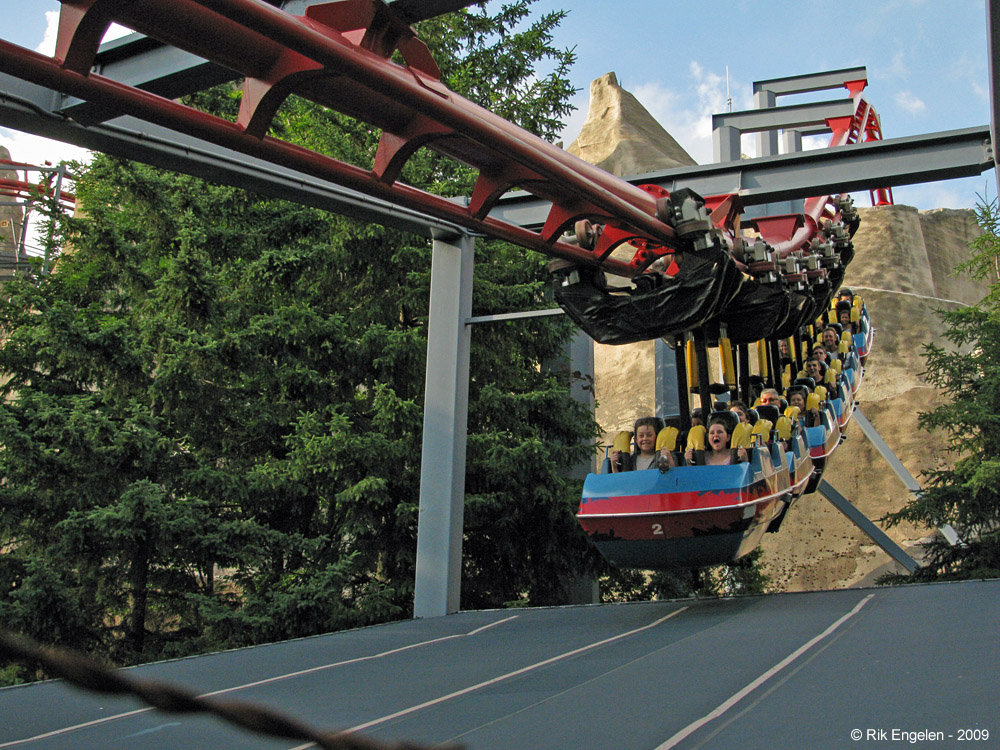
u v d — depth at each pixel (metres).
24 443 15.88
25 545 17.64
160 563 17.20
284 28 6.58
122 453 16.38
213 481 17.50
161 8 6.59
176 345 17.86
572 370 26.55
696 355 13.41
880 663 5.64
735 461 11.09
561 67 28.56
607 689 5.63
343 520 20.27
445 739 4.55
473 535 21.70
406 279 21.86
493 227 10.47
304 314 19.36
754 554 31.08
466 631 10.52
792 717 4.35
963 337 28.42
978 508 25.50
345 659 8.45
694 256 11.82
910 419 51.38
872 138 32.84
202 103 24.20
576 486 21.38
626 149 74.62
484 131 8.23
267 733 0.79
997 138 10.69
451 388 14.55
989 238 31.78
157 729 5.41
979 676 4.95
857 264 68.19
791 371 21.64
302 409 19.92
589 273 12.68
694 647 7.22
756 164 15.16
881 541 32.00
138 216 20.47
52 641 15.36
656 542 10.62
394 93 7.45
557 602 22.34
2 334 19.64
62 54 6.55
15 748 5.02
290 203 21.67
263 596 17.38
